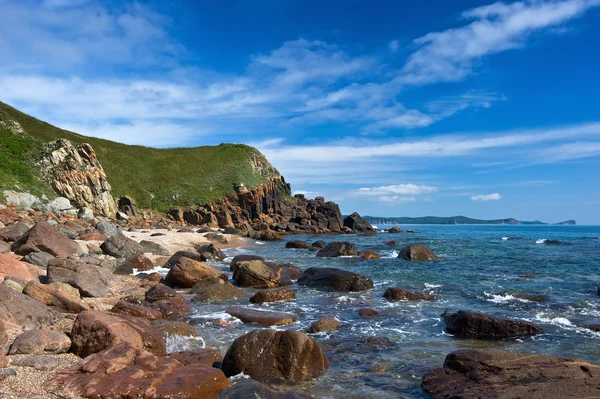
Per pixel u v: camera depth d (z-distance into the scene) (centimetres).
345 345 1069
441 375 821
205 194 7269
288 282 1986
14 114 6494
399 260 2905
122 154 7762
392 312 1441
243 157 9394
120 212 5556
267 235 5166
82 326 885
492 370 797
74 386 671
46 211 4041
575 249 3897
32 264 1653
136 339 890
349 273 1908
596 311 1443
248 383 751
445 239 5509
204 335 1135
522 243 4722
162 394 668
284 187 9362
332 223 7281
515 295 1680
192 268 1862
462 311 1217
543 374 776
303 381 834
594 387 721
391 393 788
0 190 3888
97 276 1537
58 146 5238
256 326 1243
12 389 655
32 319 1028
